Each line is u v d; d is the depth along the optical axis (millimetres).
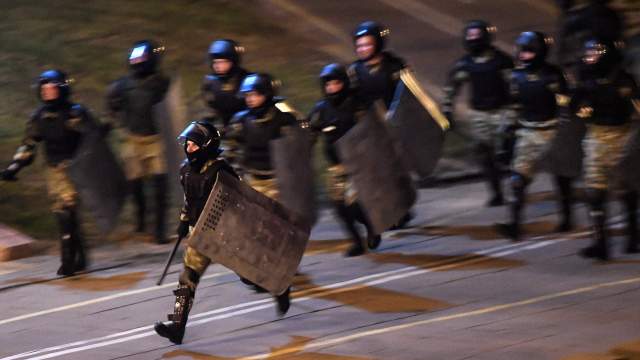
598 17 21719
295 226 13438
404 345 12648
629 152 15180
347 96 15961
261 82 14766
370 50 17281
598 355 11766
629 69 22297
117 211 16812
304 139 14945
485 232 17344
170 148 17219
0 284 16312
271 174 14961
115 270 16781
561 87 16156
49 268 17078
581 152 16328
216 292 15281
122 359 12898
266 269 13305
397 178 15992
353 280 15391
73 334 13984
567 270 15148
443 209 18922
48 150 16297
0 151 22266
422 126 16859
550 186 20016
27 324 14500
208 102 17047
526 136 16500
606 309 13367
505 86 17922
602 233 15422
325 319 13883
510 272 15242
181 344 13328
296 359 12469
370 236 16672
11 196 20500
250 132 14867
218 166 13180
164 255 17453
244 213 13102
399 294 14625
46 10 30172
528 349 12156
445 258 16125
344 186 16266
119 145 21312
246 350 12984
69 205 16375
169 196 18156
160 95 17500
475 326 13109
